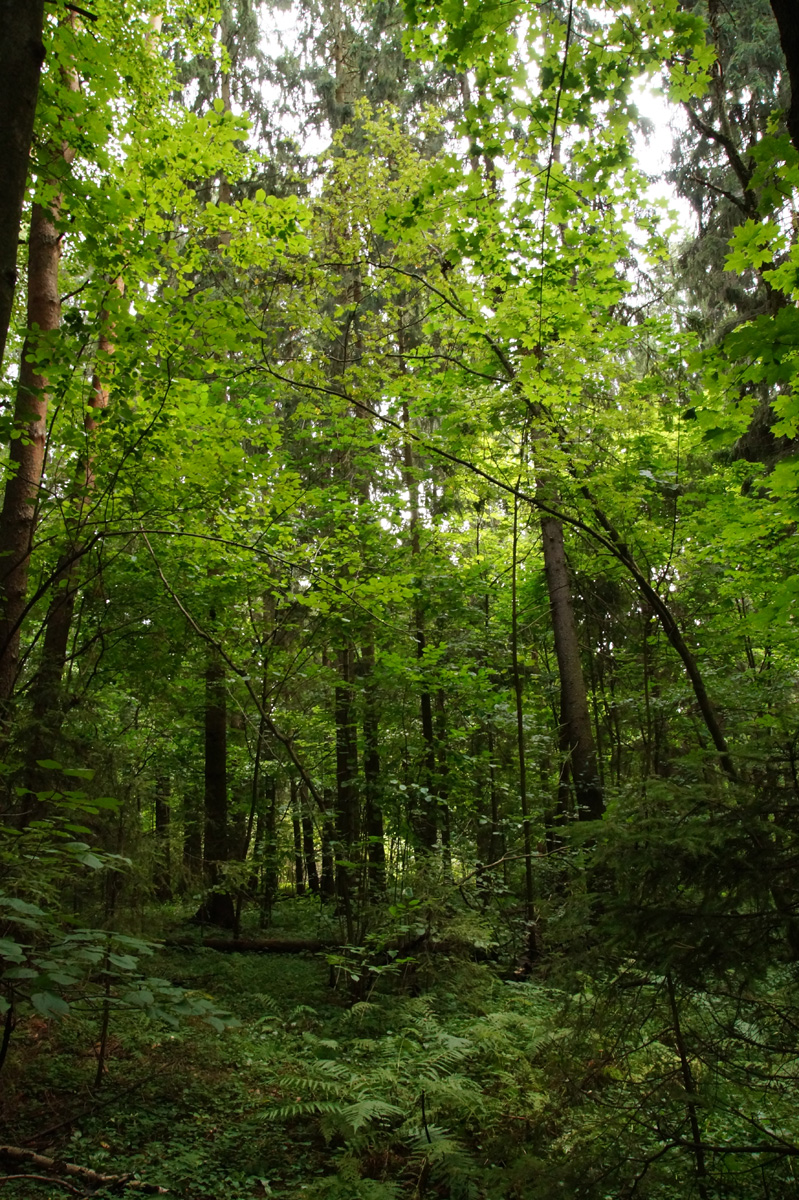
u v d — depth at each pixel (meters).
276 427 7.59
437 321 7.18
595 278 6.59
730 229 10.60
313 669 9.55
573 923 2.72
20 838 3.10
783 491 3.94
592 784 9.07
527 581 13.09
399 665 8.30
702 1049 2.57
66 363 5.29
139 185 5.99
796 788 2.41
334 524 9.31
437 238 7.21
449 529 12.36
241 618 9.34
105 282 5.43
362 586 6.84
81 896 4.48
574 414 6.67
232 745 12.72
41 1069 4.41
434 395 7.56
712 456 9.98
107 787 4.86
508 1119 3.59
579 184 5.12
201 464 6.36
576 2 4.16
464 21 4.29
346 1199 3.51
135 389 5.69
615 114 4.49
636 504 6.70
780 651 9.45
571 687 9.55
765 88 9.02
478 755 9.73
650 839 2.47
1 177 2.24
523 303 6.14
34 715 5.39
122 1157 3.79
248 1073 4.89
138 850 4.77
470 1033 4.86
